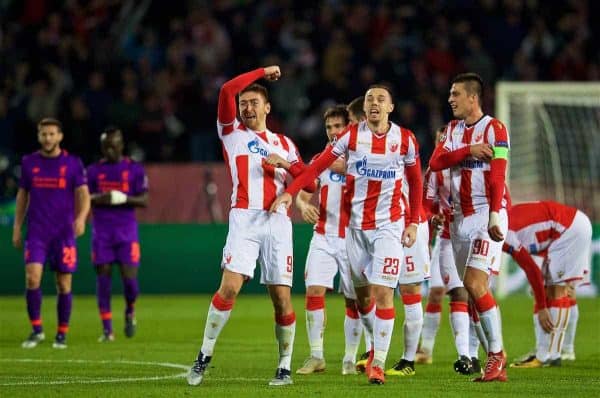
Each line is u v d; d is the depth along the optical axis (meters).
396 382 31.45
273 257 30.47
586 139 69.38
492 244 31.56
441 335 47.78
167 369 35.22
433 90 82.44
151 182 72.00
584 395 28.72
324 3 90.69
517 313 57.94
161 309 60.81
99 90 78.25
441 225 34.31
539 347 37.22
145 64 82.00
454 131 32.44
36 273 43.56
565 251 37.31
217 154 77.69
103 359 38.38
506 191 32.59
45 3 88.12
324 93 81.31
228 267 30.09
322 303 34.88
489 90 85.00
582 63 88.88
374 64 82.12
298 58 85.88
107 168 48.00
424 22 89.06
